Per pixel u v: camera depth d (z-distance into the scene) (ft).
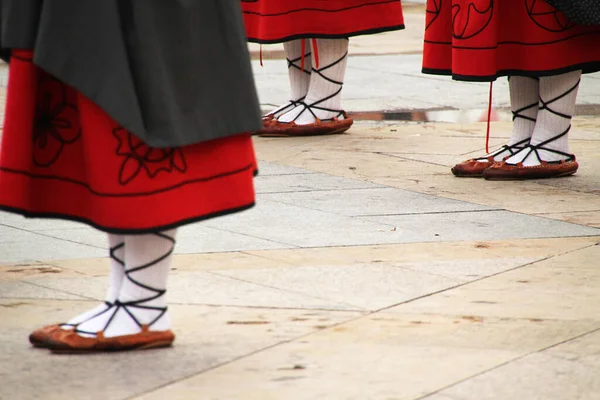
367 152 44.32
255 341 21.58
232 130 19.61
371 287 25.53
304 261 27.84
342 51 48.26
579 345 21.33
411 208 34.24
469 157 43.09
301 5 46.57
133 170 18.85
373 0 46.96
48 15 18.20
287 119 48.70
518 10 37.24
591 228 31.58
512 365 20.15
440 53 39.50
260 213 33.37
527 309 23.77
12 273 26.45
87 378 19.47
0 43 19.01
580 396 18.62
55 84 19.51
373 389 18.88
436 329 22.34
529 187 37.65
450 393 18.70
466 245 29.53
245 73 19.81
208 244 29.50
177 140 18.72
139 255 20.65
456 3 37.27
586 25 36.96
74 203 19.83
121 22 18.48
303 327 22.49
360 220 32.53
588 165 41.37
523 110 39.60
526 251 28.94
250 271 26.84
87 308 23.71
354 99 58.75
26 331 22.09
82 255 28.30
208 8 19.33
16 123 18.99
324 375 19.61
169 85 18.79
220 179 19.83
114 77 18.28
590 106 55.42
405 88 62.64
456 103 57.36
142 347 20.93
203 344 21.42
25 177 19.22
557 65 37.24
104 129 18.67
